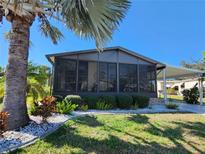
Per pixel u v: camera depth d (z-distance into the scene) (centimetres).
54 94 1190
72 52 1262
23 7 534
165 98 1506
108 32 533
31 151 405
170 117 866
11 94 550
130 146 456
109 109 1113
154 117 852
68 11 496
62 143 457
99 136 521
